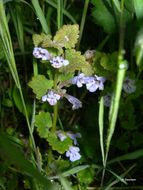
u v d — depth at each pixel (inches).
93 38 11.8
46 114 7.9
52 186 5.4
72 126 9.9
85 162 9.1
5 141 4.0
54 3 9.3
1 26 7.1
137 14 7.4
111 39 10.1
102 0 9.1
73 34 7.2
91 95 10.5
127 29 9.0
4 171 8.4
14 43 11.5
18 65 11.5
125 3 8.8
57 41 7.2
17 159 3.9
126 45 10.0
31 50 11.4
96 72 7.7
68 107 10.4
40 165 8.0
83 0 12.5
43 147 9.8
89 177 8.5
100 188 8.2
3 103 9.8
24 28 10.9
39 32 11.2
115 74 7.7
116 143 9.0
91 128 9.6
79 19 12.0
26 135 10.2
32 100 10.0
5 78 10.8
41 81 7.5
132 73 7.9
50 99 7.5
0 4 7.0
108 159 9.3
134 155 6.8
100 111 6.6
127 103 8.6
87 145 9.2
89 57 7.9
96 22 9.1
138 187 8.7
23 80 11.1
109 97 8.0
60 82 7.6
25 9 10.9
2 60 9.8
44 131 7.8
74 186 8.6
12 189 8.5
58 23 8.0
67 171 7.8
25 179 8.2
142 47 4.7
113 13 9.0
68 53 7.4
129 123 8.7
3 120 10.6
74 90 10.3
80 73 7.8
